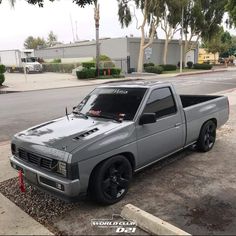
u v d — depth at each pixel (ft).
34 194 16.42
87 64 119.85
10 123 35.29
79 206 15.05
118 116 16.74
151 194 16.20
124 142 15.31
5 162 21.44
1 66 95.04
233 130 28.94
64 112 42.16
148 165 17.74
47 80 107.76
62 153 13.47
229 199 15.57
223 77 103.60
